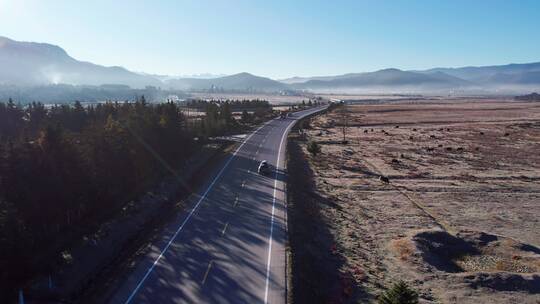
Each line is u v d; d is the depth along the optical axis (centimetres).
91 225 3969
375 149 9394
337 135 11819
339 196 5281
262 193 4888
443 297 2748
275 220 3912
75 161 4006
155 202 4647
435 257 3431
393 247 3566
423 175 6700
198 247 3253
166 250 3192
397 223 4288
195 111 17975
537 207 5053
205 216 4025
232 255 3102
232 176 5781
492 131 12688
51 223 3731
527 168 7312
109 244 3512
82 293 2661
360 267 3152
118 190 4812
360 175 6644
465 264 3391
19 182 3472
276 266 2919
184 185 5312
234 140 9475
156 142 5988
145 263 2962
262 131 11462
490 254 3556
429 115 18938
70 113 8962
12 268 2816
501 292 2812
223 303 2438
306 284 2755
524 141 10569
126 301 2464
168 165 6306
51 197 3634
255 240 3403
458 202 5228
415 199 5328
